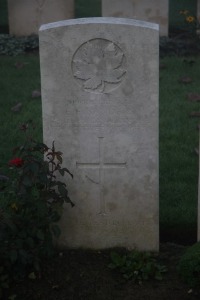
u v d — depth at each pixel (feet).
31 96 29.25
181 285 15.88
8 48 36.99
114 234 17.46
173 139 24.43
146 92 16.19
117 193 17.10
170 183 20.95
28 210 16.31
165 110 27.30
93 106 16.40
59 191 16.07
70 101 16.40
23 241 15.62
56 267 16.58
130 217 17.26
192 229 18.67
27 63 34.30
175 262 16.93
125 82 16.16
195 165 22.25
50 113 16.53
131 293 15.69
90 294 15.67
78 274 16.34
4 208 17.44
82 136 16.67
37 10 40.45
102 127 16.56
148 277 16.22
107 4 39.11
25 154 16.38
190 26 39.32
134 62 15.99
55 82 16.29
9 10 40.50
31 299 15.51
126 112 16.39
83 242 17.54
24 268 15.99
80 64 16.12
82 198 17.20
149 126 16.44
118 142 16.66
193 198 19.95
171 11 48.78
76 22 15.92
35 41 38.11
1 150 23.35
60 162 16.16
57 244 17.54
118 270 16.52
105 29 15.83
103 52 15.99
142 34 15.76
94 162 16.87
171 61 34.22
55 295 15.64
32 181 15.69
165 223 18.83
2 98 29.09
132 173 16.87
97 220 17.35
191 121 26.12
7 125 25.81
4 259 15.72
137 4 39.04
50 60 16.12
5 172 20.58
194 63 33.76
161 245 17.95
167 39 37.68
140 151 16.67
